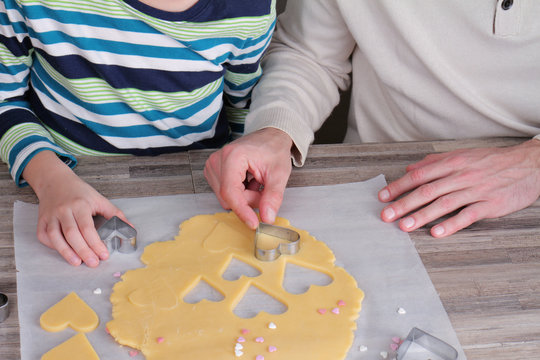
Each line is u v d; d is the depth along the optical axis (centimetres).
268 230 104
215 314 94
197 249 103
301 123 125
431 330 93
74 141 126
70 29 114
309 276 100
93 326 92
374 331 93
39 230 103
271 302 96
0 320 92
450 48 131
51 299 95
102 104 122
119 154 128
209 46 118
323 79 142
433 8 129
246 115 135
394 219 109
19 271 98
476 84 134
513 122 133
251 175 117
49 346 90
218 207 110
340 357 90
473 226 110
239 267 101
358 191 115
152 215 108
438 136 141
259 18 118
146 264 100
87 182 113
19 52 120
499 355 91
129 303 95
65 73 118
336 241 105
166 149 130
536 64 129
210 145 136
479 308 97
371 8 133
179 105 125
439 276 101
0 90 123
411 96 138
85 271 99
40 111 126
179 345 90
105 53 117
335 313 94
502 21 125
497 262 104
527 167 117
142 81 120
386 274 101
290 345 90
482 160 117
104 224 102
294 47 144
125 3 111
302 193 114
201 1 112
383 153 124
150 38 116
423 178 114
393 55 136
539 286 100
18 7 114
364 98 148
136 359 89
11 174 113
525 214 112
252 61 127
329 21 140
